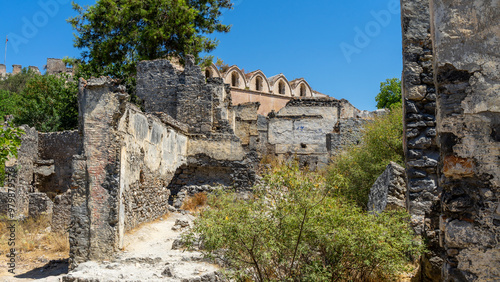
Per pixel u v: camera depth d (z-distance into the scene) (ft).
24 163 75.10
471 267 16.01
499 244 15.75
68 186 77.71
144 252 40.91
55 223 54.08
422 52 31.55
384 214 26.81
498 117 16.08
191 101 79.15
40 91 112.47
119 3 106.32
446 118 16.63
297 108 134.10
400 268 24.77
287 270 24.72
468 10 16.55
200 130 78.28
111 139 41.16
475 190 16.26
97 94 41.55
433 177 30.42
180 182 77.15
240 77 163.53
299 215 24.20
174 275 33.81
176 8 101.14
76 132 79.97
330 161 119.75
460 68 16.52
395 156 60.59
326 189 27.14
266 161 115.03
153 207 57.62
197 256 38.19
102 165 40.93
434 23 17.13
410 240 25.03
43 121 106.52
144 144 54.08
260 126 132.57
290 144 131.54
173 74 81.05
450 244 16.39
